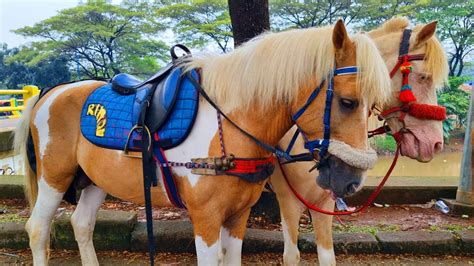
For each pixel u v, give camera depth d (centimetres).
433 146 226
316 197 234
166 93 197
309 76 170
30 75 2078
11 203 438
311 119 170
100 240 337
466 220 383
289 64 174
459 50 1598
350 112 159
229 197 185
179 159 191
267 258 325
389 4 1620
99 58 2083
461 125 1384
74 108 238
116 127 211
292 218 245
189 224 347
